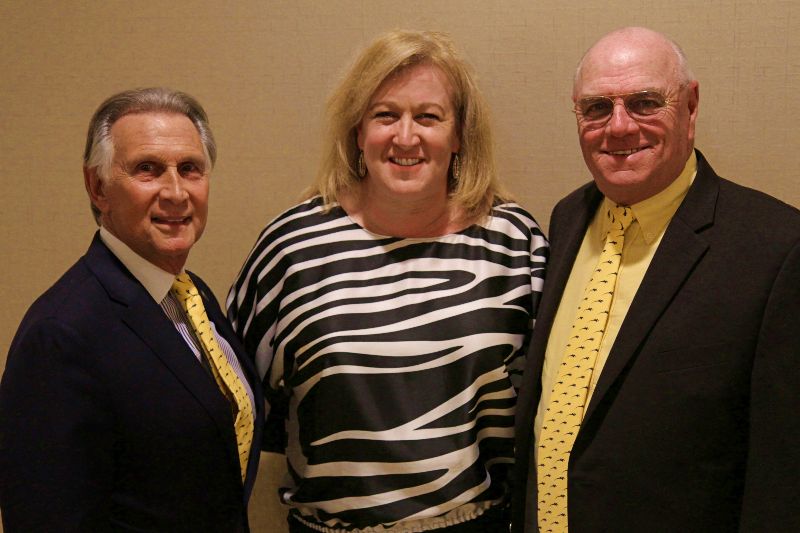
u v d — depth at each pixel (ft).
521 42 6.82
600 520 5.07
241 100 7.15
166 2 7.10
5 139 7.39
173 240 4.83
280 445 6.59
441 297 5.95
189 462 4.83
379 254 6.10
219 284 7.44
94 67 7.23
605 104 5.11
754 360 4.63
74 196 7.38
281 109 7.11
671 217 5.21
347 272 6.06
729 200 5.02
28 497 4.32
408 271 6.04
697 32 6.62
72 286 4.73
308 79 7.05
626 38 5.14
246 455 5.44
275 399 6.40
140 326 4.75
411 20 6.89
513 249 6.20
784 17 6.50
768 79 6.60
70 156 7.34
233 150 7.23
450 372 5.84
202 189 4.97
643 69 5.00
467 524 5.98
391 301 5.95
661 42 5.12
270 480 7.49
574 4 6.71
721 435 4.81
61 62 7.25
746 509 4.66
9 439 4.36
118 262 4.91
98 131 4.78
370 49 5.94
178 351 4.84
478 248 6.13
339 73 6.50
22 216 7.47
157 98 4.87
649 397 4.92
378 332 5.85
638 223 5.29
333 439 5.86
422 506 5.81
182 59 7.15
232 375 5.31
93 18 7.18
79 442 4.42
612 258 5.32
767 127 6.67
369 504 5.83
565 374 5.35
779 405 4.52
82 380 4.45
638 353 4.99
